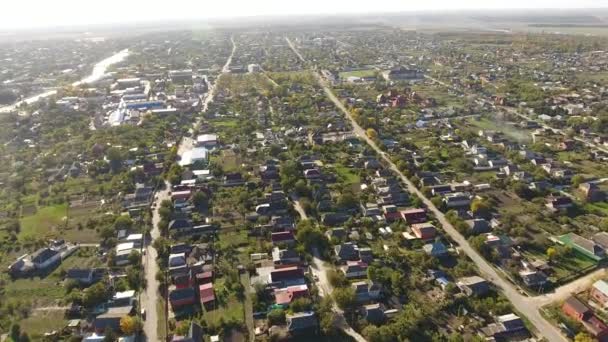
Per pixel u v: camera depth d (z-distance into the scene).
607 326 121.44
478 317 128.88
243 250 166.25
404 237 172.38
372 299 137.62
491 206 196.25
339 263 157.25
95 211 199.38
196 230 178.62
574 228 177.00
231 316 130.75
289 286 143.00
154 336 124.94
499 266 153.88
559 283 144.62
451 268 153.50
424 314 130.12
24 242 174.25
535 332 123.12
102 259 162.25
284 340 121.19
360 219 185.50
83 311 135.00
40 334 126.06
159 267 156.62
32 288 146.62
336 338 122.00
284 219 183.38
